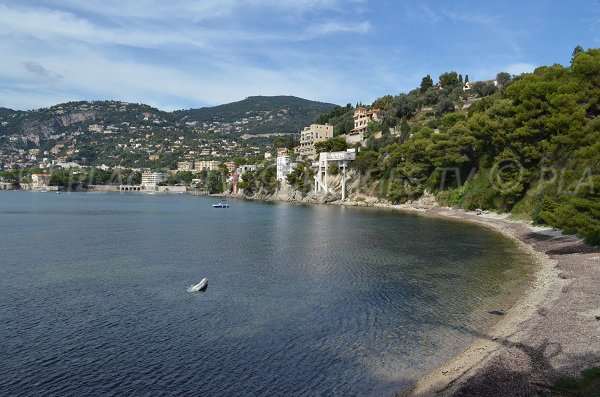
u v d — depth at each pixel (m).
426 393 22.97
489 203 115.75
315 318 34.94
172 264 56.47
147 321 34.41
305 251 65.88
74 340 30.59
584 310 33.41
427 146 142.12
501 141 104.19
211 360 27.50
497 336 30.14
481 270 51.03
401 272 50.56
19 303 39.00
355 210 155.38
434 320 34.12
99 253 64.88
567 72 89.50
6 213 139.75
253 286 44.84
